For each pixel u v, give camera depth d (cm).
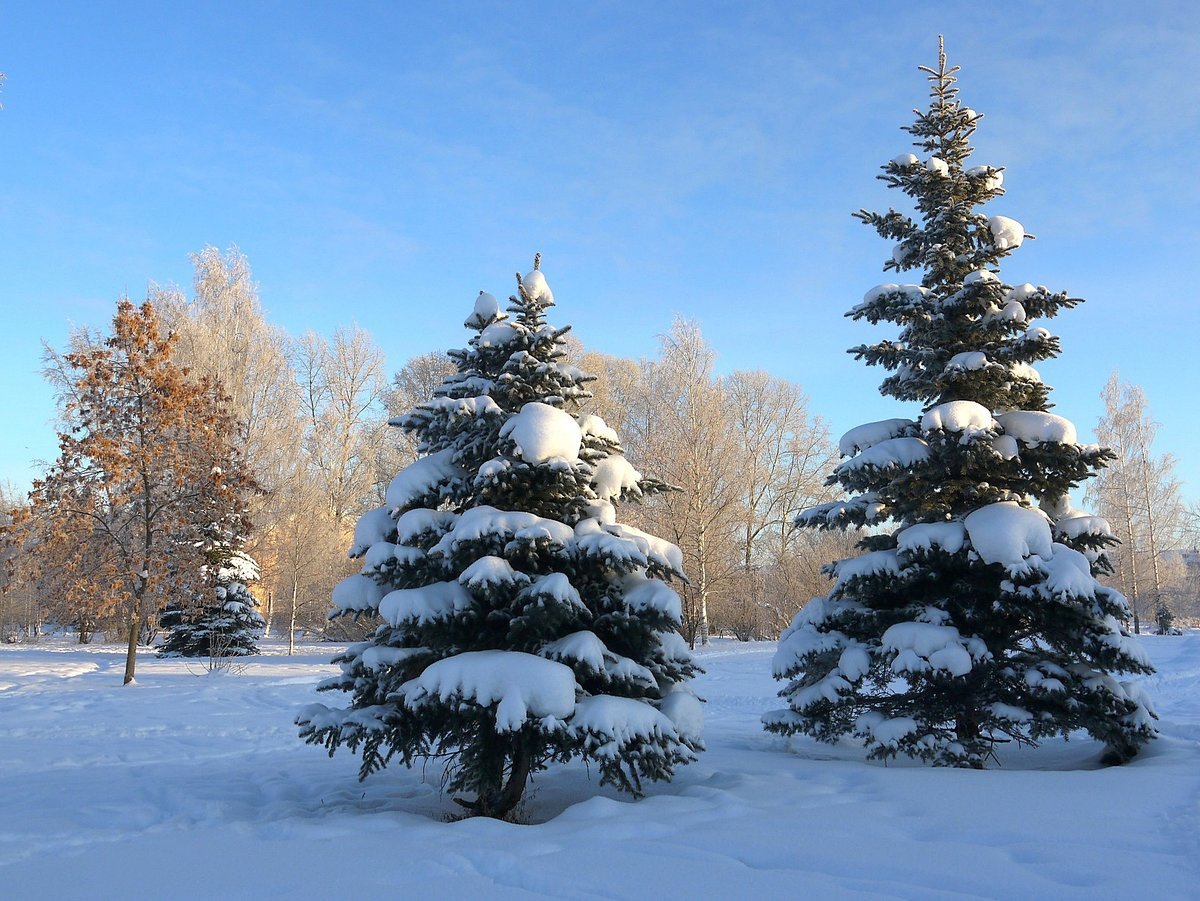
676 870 504
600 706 669
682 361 3644
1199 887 460
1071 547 1038
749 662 2686
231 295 3928
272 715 1466
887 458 1023
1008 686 981
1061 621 930
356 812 760
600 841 577
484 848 555
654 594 733
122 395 2078
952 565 986
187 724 1355
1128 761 969
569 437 754
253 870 526
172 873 525
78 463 2019
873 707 1023
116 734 1264
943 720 982
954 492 1057
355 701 790
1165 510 4669
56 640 4147
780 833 590
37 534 2058
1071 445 1011
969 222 1130
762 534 4406
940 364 1101
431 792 867
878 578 1005
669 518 3372
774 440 4666
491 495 771
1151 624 4881
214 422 2198
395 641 763
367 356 4722
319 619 4078
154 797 812
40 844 622
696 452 3453
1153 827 593
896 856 529
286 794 848
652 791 823
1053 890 458
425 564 752
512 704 637
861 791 769
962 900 446
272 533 3497
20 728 1303
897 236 1184
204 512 2108
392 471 4256
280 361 4028
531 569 736
